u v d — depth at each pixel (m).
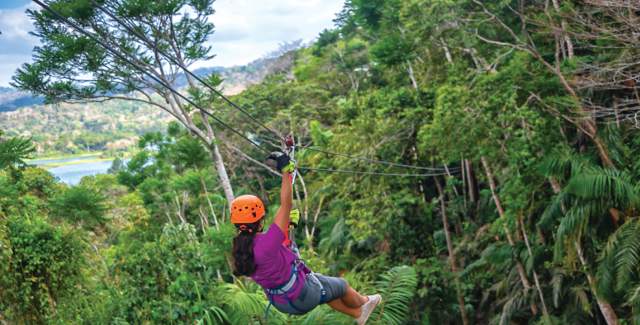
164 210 30.38
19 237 10.88
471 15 19.61
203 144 24.75
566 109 14.09
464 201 22.94
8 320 10.58
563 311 17.05
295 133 38.81
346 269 25.67
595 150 14.09
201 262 10.05
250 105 40.06
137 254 9.80
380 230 21.70
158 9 17.19
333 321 9.30
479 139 15.40
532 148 14.18
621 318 14.52
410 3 19.92
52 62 17.72
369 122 21.47
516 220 15.77
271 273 3.87
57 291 11.12
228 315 9.48
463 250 22.12
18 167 14.82
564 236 12.94
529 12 17.81
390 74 27.50
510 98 14.27
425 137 16.61
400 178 21.61
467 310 20.62
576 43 16.05
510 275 18.64
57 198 16.39
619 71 12.00
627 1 11.41
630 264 11.69
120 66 18.30
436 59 22.12
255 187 42.44
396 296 9.77
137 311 9.48
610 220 13.32
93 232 21.91
